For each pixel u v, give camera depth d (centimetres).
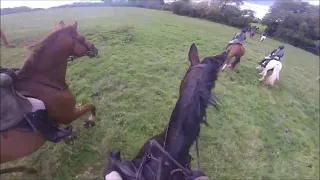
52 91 372
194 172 245
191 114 225
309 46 3150
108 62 808
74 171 446
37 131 340
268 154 591
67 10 2977
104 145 496
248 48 1550
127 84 695
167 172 233
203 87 225
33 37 1205
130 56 880
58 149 470
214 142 562
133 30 1227
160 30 1355
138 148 506
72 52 391
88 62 802
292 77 1246
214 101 229
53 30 396
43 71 363
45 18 2225
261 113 740
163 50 1019
